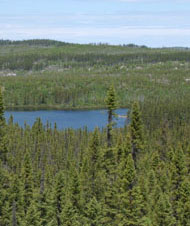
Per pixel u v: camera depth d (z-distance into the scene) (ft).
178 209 155.22
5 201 162.20
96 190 176.76
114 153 167.12
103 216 152.25
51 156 349.61
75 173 161.79
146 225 134.82
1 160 197.98
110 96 156.87
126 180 136.98
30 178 180.45
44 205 157.17
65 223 146.20
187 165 194.49
